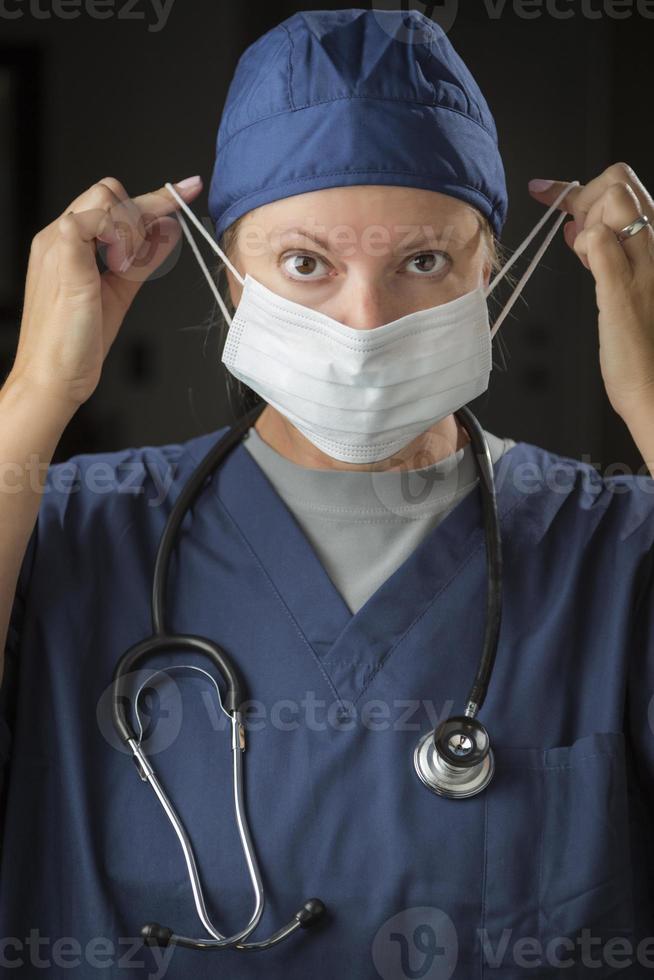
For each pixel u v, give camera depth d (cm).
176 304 267
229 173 107
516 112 270
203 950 98
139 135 267
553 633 107
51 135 266
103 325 113
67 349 105
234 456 118
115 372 268
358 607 110
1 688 106
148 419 269
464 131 104
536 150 270
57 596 109
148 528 115
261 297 104
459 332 103
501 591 106
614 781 102
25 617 109
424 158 100
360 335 100
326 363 102
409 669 106
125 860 100
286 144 101
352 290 101
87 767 103
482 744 98
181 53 268
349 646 106
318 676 105
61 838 102
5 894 101
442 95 103
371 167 99
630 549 112
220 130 112
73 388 106
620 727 104
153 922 99
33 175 265
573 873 99
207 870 99
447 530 112
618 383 108
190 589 110
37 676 107
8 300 260
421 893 98
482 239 108
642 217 104
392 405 103
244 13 268
